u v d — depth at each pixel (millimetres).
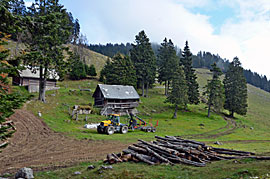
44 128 22141
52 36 29266
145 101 52688
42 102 32531
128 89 43688
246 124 48531
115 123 24609
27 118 24547
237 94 54344
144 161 11477
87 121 29703
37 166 11227
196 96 54688
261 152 14820
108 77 54812
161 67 63125
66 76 61969
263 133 39344
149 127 27906
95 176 9164
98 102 39531
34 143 16547
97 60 95875
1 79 7547
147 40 59062
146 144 13312
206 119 46094
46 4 28844
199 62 165500
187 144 12938
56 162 12125
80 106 34406
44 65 31375
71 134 20828
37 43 28875
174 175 8891
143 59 58219
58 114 29391
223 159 11789
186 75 56156
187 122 40125
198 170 9492
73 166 11391
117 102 40844
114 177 8859
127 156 12086
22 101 7758
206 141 23297
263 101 96438
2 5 7848
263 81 147500
